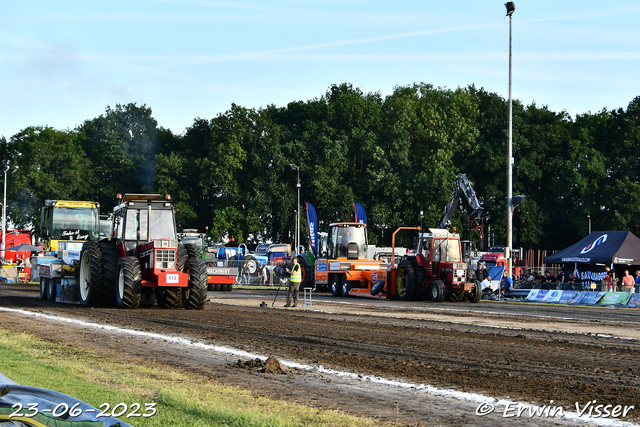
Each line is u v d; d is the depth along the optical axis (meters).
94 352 18.02
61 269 38.25
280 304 42.22
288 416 10.76
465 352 19.36
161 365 16.03
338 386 13.81
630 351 20.14
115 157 132.50
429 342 21.67
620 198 115.88
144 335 22.25
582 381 14.79
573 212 118.94
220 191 130.62
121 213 34.88
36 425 6.23
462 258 53.44
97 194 137.38
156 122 140.75
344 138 117.81
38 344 19.28
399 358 17.97
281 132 125.00
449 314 35.50
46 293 40.72
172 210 35.41
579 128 133.00
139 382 13.47
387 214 111.50
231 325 26.25
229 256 96.25
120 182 133.38
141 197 35.00
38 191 132.62
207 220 130.88
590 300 51.69
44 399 7.07
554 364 17.23
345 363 16.91
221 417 10.45
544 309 43.16
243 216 117.81
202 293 33.53
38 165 134.62
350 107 123.38
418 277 49.91
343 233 57.59
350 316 32.53
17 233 89.12
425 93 133.38
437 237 50.38
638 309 46.44
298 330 24.73
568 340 23.05
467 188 57.72
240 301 44.72
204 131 136.38
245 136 123.94
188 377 14.38
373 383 14.23
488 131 122.50
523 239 116.25
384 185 112.06
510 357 18.44
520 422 10.97
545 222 119.62
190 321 27.62
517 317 34.28
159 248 32.50
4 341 19.31
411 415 11.29
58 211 52.19
